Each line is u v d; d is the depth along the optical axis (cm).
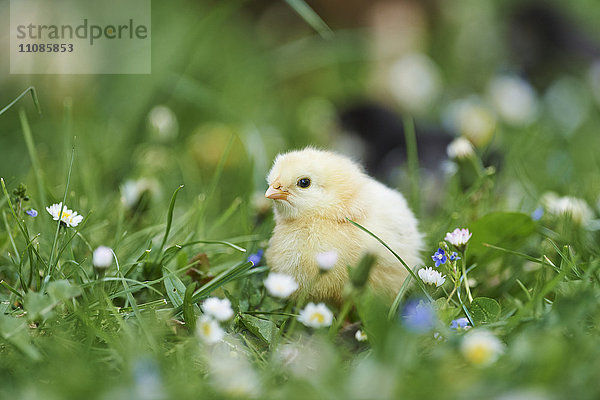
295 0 659
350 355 345
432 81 1044
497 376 282
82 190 588
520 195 684
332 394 275
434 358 306
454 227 511
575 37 1159
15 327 331
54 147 743
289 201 409
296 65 1100
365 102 953
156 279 423
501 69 1146
